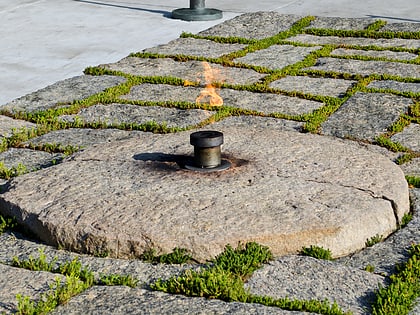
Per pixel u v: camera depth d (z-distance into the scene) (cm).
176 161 471
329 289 353
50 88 695
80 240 390
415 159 531
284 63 772
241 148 491
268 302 339
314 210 405
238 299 341
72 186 437
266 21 948
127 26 925
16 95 677
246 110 632
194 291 345
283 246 385
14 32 888
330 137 575
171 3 1061
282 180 440
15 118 621
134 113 631
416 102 648
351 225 395
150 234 383
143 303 337
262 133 523
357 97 664
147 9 1021
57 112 627
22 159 530
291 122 609
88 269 371
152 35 885
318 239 388
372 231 404
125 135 580
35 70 749
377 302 338
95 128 597
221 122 607
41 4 1040
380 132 585
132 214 401
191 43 851
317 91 687
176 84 709
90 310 331
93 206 411
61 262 379
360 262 385
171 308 332
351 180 443
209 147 452
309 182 439
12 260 382
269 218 396
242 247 380
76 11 1001
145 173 452
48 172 460
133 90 693
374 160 475
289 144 499
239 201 414
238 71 747
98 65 767
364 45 841
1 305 336
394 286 351
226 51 818
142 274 366
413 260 378
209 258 378
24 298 340
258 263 370
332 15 991
